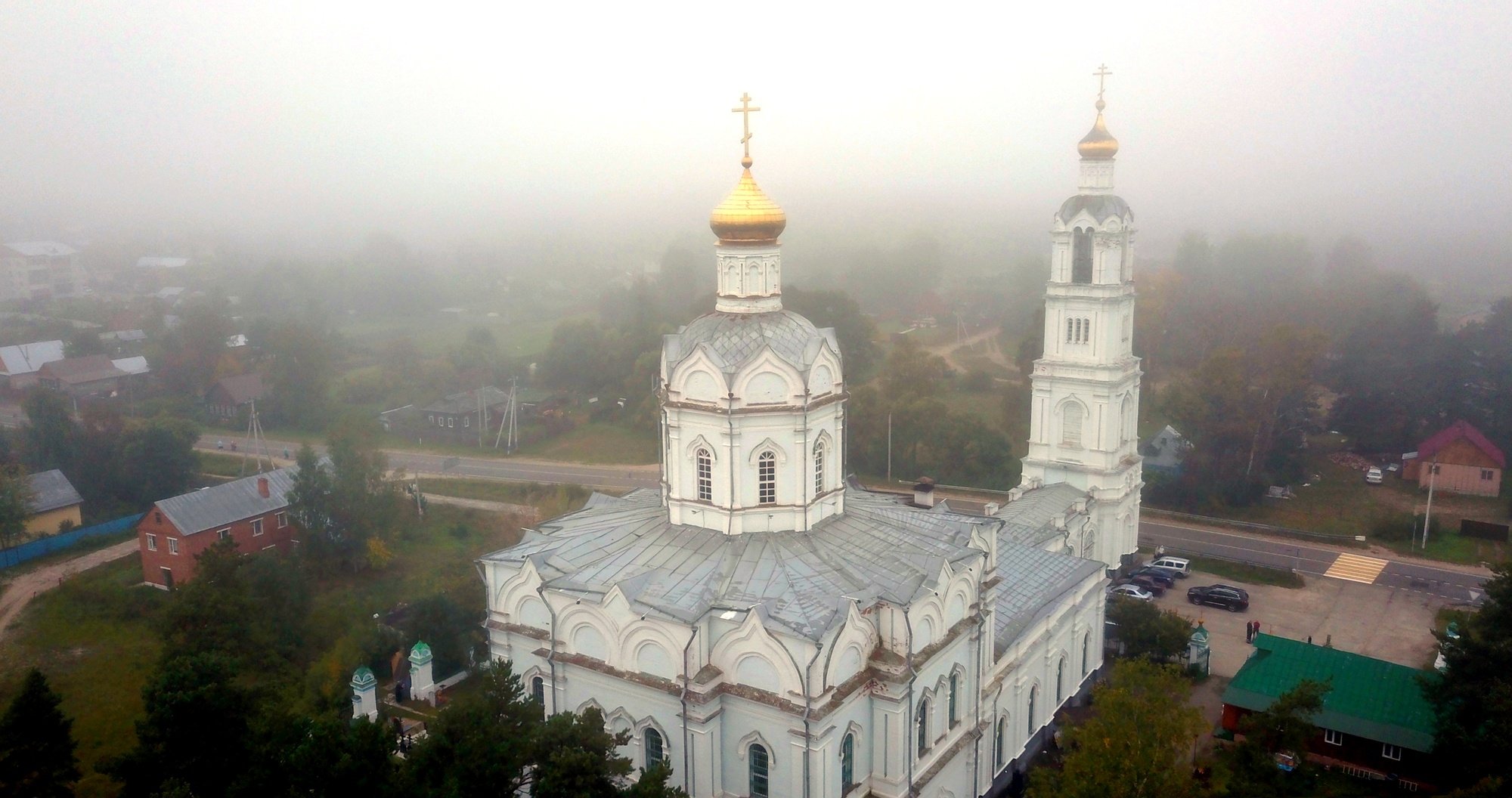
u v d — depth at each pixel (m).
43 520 105.56
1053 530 74.56
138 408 158.75
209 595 65.00
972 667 49.72
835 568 45.31
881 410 133.88
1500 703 49.56
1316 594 90.75
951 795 49.28
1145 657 51.31
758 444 46.59
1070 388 85.94
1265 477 117.31
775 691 40.97
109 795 57.78
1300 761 52.72
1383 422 136.12
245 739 43.62
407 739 60.25
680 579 44.50
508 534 110.94
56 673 74.31
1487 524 104.62
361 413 159.75
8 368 166.88
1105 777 43.12
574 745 36.97
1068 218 83.50
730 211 47.19
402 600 93.88
